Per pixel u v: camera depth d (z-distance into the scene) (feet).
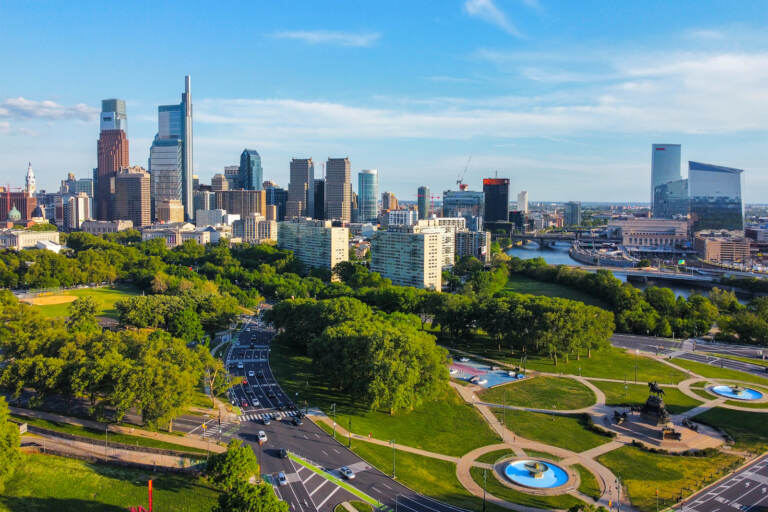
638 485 646.74
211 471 597.52
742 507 599.16
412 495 620.90
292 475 654.53
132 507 576.61
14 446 602.44
